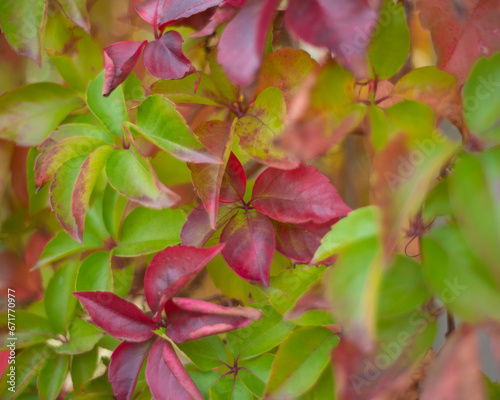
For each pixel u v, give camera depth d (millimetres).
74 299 850
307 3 686
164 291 758
